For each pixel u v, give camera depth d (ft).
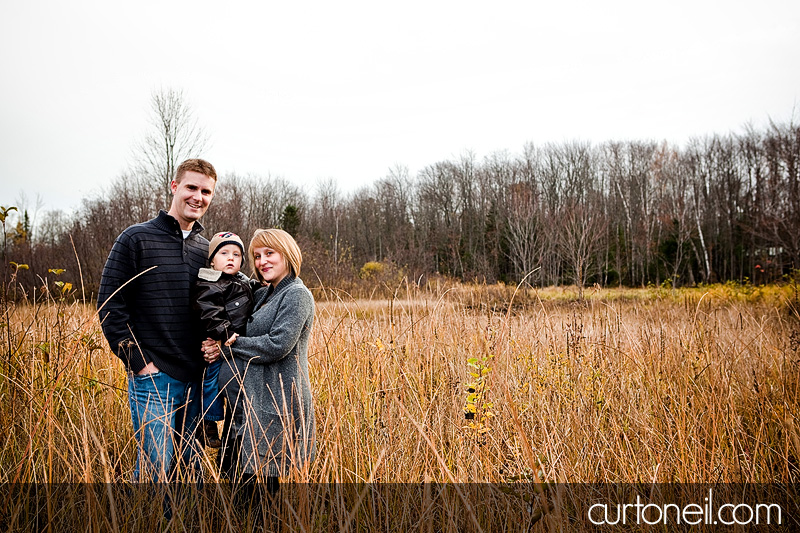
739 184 132.87
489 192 147.74
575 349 12.42
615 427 9.95
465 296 16.92
